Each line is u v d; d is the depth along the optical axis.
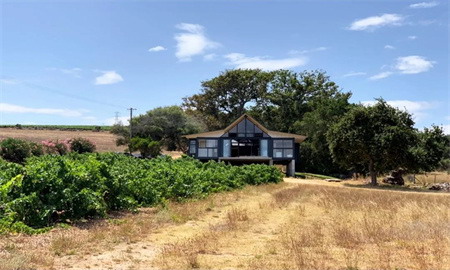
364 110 39.03
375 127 38.41
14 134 82.50
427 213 16.30
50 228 11.38
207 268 8.26
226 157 52.47
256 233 11.98
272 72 79.94
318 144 60.06
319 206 18.77
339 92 75.69
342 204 19.14
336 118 54.44
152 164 27.70
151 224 12.80
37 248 9.29
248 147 54.28
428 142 41.56
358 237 11.23
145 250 9.68
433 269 8.32
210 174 25.92
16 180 12.06
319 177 53.38
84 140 50.59
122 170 18.69
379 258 9.16
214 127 84.44
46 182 12.30
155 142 57.38
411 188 37.94
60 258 8.69
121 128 71.44
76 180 13.18
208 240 10.74
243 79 80.31
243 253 9.56
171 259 8.87
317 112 61.81
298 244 10.30
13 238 10.07
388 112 38.66
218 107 84.31
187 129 73.25
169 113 74.25
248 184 31.31
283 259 9.02
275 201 20.11
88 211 13.42
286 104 77.31
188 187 20.17
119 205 15.27
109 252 9.34
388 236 11.52
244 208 17.39
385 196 24.61
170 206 16.83
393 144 36.88
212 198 20.28
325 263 8.63
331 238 11.25
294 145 53.62
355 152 39.09
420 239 11.23
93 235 10.78
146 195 16.98
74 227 11.91
